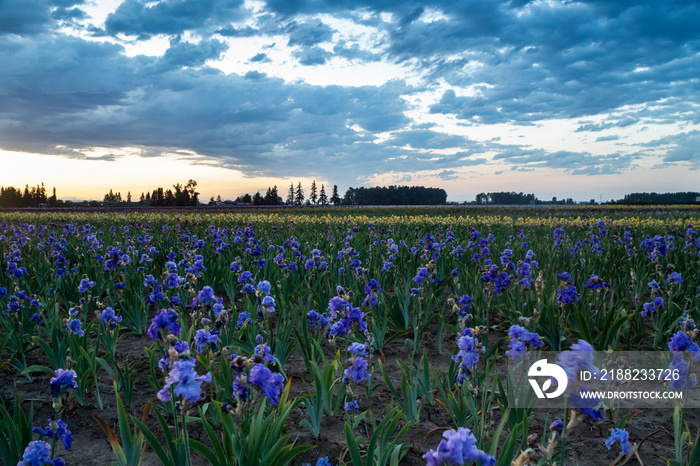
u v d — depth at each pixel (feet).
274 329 18.54
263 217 86.43
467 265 29.09
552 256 28.63
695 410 12.89
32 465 7.82
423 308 21.90
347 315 12.24
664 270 23.68
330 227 54.54
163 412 12.93
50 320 16.79
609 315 14.96
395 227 55.16
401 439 11.53
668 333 16.11
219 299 13.67
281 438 8.81
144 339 19.20
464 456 5.26
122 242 42.86
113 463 9.94
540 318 16.35
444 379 13.30
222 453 8.23
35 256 32.30
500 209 162.40
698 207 152.76
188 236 35.55
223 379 11.66
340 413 12.97
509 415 10.43
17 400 9.34
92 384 14.37
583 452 10.81
